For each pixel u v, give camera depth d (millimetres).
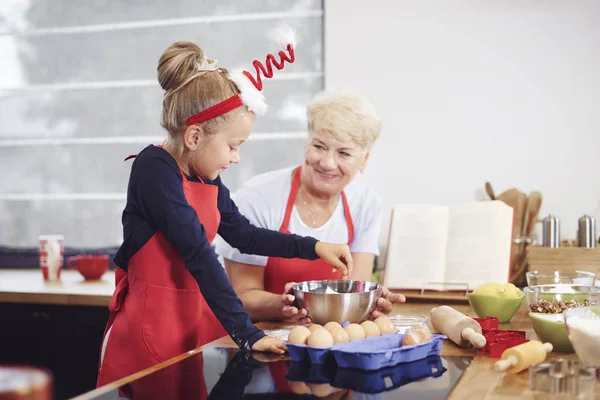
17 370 503
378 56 2867
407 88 2844
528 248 2318
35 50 3357
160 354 1562
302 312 1489
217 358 1279
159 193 1452
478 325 1402
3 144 3391
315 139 1898
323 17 2986
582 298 1462
